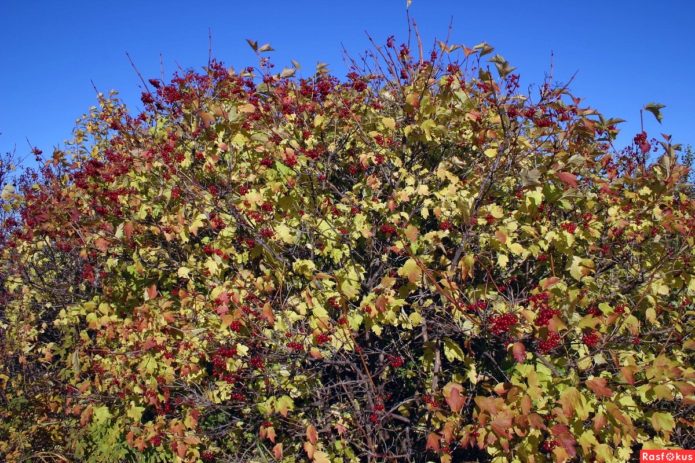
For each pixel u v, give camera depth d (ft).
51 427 18.89
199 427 14.93
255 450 14.53
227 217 13.47
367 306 11.17
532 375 9.27
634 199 13.43
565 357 11.10
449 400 9.53
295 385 13.26
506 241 11.23
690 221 12.74
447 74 13.44
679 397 12.80
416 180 13.78
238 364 13.25
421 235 13.82
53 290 19.84
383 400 13.61
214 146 13.74
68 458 17.85
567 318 10.67
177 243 15.24
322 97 14.49
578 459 10.89
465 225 12.07
